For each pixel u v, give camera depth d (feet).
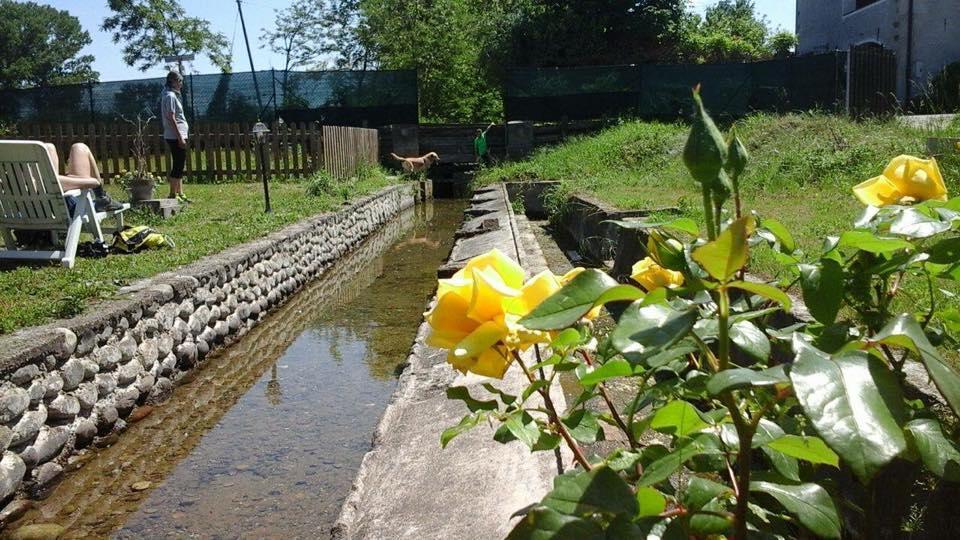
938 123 34.17
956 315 4.17
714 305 3.63
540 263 21.83
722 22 111.55
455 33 93.66
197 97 65.16
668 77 61.77
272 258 27.32
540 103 64.34
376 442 9.70
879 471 2.08
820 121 39.22
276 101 66.28
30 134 48.91
